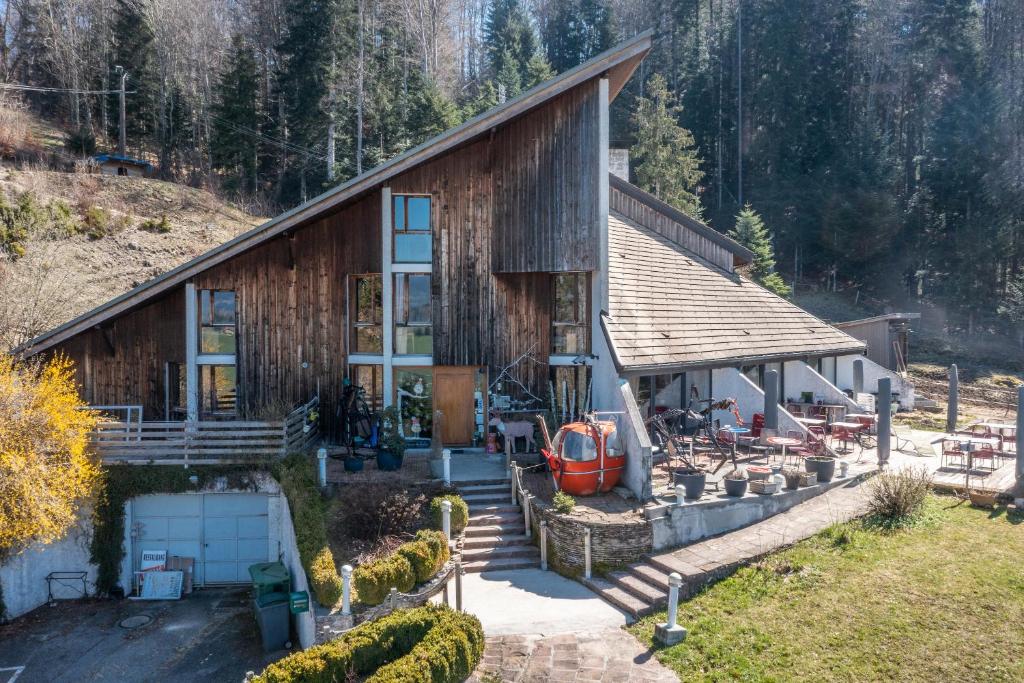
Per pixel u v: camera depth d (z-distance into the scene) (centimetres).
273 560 1733
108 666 1399
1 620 1594
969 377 3984
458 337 2002
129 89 5103
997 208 4916
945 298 4953
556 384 2055
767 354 2220
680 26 6644
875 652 1030
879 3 5966
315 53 4741
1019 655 998
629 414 1605
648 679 1000
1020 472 1520
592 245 1925
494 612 1223
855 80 5984
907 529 1412
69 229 3372
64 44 5372
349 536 1444
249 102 4866
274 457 1744
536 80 5234
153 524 1777
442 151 1852
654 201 2653
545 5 7762
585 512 1445
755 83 6041
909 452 2005
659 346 1908
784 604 1180
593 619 1191
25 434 1529
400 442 1769
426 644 967
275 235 1919
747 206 4675
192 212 4059
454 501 1495
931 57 5575
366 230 2042
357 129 5147
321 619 1164
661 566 1317
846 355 2783
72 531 1702
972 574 1214
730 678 997
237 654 1443
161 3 5456
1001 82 5288
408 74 5603
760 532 1452
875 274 5116
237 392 2053
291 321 2069
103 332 2048
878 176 5038
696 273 2512
